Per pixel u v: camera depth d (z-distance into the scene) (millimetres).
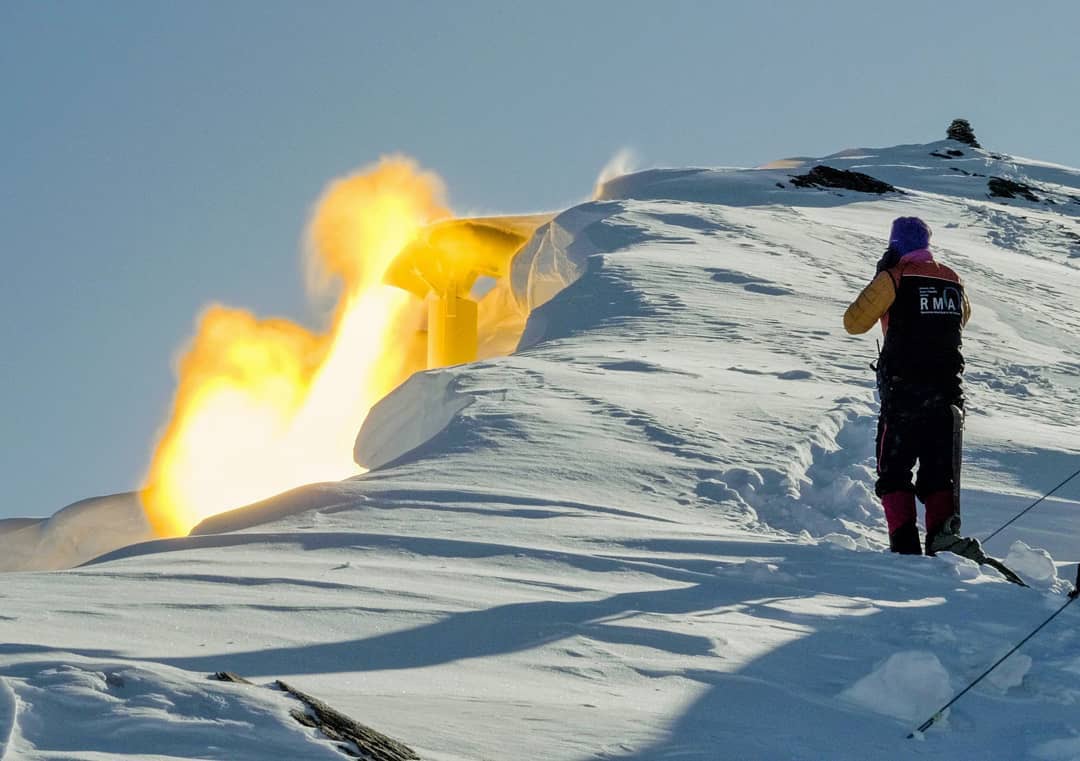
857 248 66875
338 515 19344
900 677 11477
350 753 8320
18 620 11734
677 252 59531
